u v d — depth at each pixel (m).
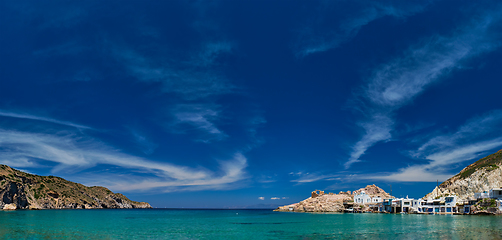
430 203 158.88
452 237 60.03
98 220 112.00
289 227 85.25
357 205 188.62
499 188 131.25
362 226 85.06
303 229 78.75
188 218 142.38
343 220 112.19
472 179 153.50
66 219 112.19
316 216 148.00
